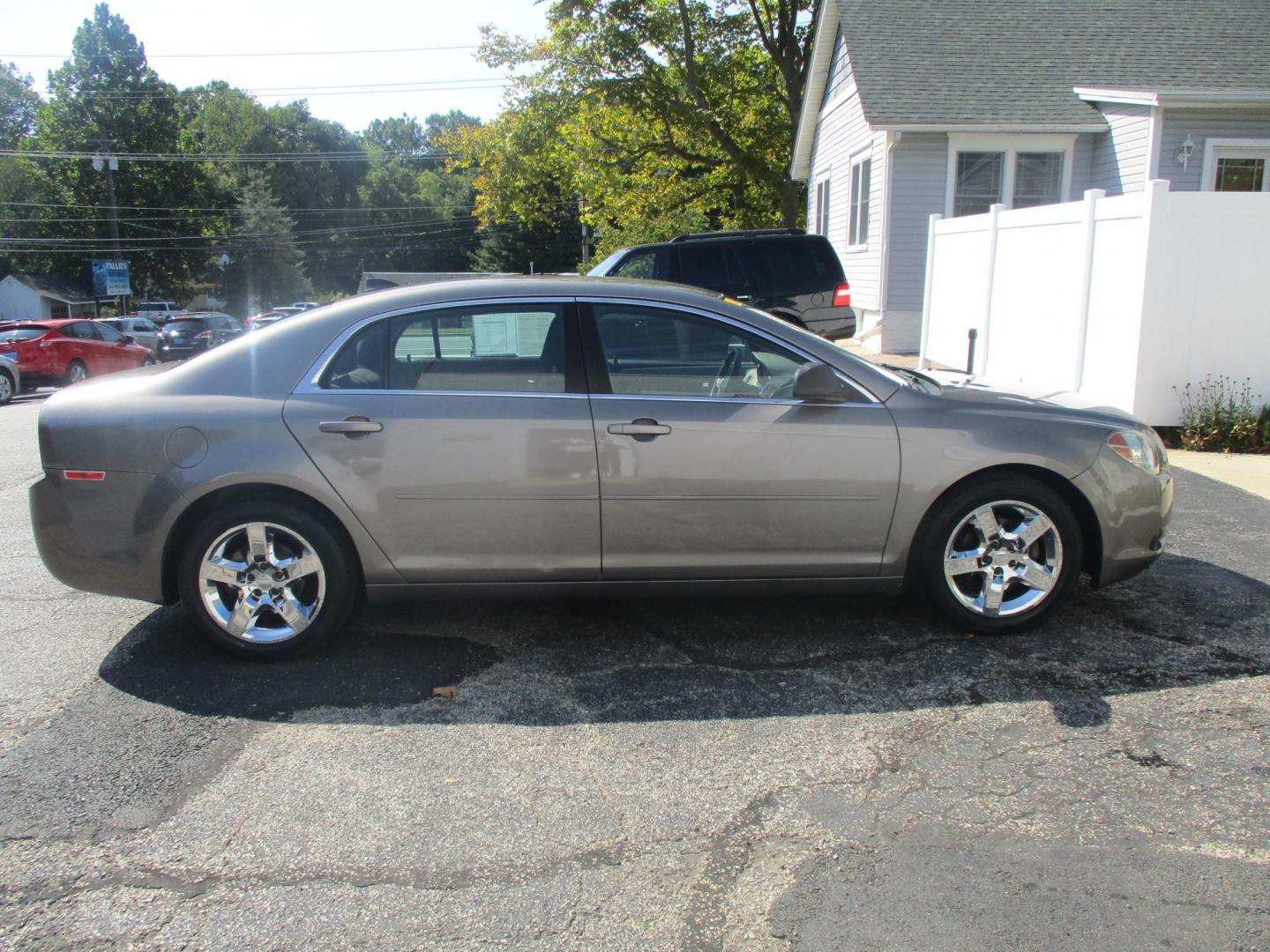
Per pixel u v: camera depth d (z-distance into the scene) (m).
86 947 2.35
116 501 3.89
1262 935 2.36
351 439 3.90
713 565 4.08
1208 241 7.89
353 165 91.62
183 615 4.69
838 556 4.12
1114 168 14.35
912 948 2.32
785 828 2.83
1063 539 4.16
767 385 4.11
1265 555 5.42
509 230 75.19
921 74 15.21
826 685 3.81
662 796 3.01
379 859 2.70
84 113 60.53
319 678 3.91
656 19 24.97
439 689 3.79
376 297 4.10
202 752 3.31
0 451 10.18
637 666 4.00
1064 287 9.15
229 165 76.62
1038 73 15.13
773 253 11.16
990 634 4.28
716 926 2.40
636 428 3.94
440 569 4.02
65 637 4.39
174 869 2.66
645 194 28.16
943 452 4.05
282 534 3.97
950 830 2.81
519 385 4.01
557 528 3.99
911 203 14.98
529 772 3.16
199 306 73.94
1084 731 3.41
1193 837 2.77
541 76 26.17
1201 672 3.89
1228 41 15.49
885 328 15.38
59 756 3.28
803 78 25.06
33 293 57.75
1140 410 8.18
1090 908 2.46
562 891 2.55
